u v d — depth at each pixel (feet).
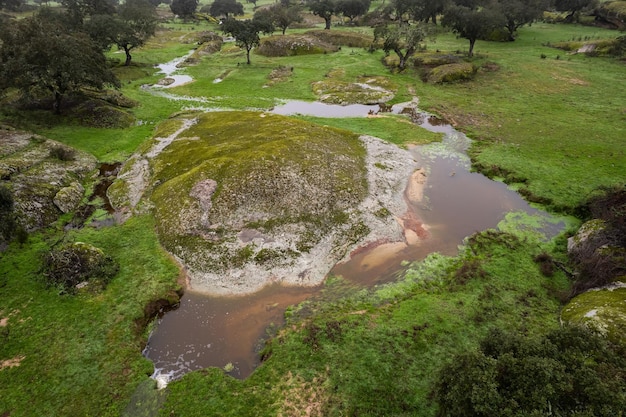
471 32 235.61
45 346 67.15
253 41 262.88
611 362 45.85
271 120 157.17
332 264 87.66
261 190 105.70
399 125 162.61
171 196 106.11
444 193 114.62
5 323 71.05
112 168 130.93
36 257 86.74
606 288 70.28
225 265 85.97
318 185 109.19
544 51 251.80
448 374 49.60
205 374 63.46
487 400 42.19
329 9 354.74
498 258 87.35
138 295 78.07
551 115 161.89
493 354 49.08
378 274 85.30
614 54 225.56
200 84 228.63
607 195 97.71
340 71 240.32
